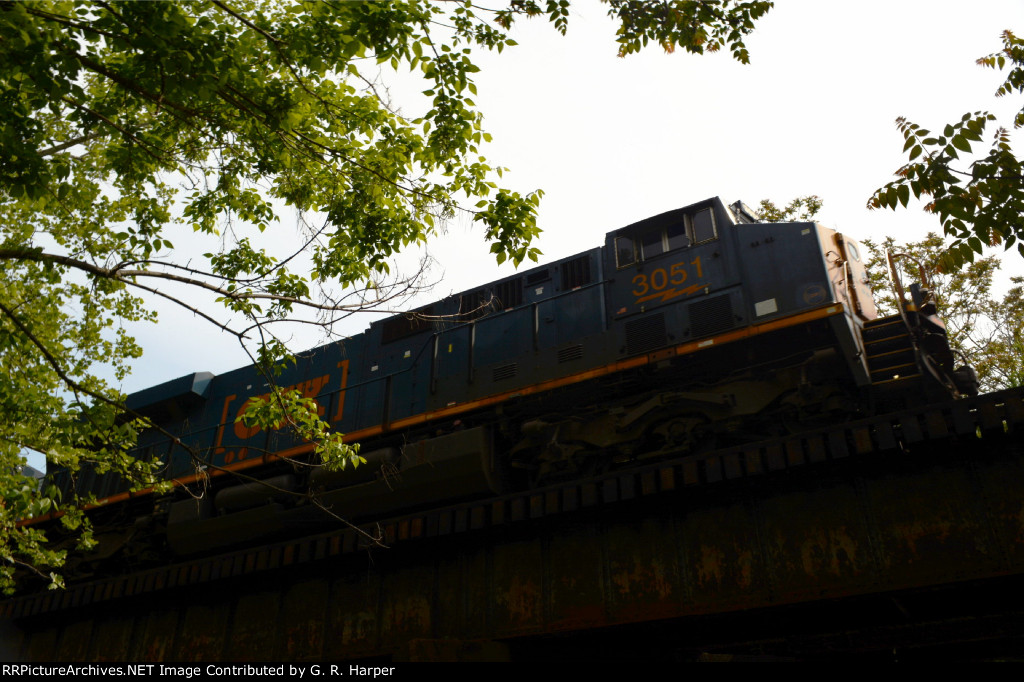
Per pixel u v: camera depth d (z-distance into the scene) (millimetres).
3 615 16328
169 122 9211
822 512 9656
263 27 8406
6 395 9336
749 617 10484
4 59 6684
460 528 11578
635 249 13664
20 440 9383
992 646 13180
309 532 15180
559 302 14156
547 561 11273
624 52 9438
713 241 12867
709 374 12672
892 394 11297
